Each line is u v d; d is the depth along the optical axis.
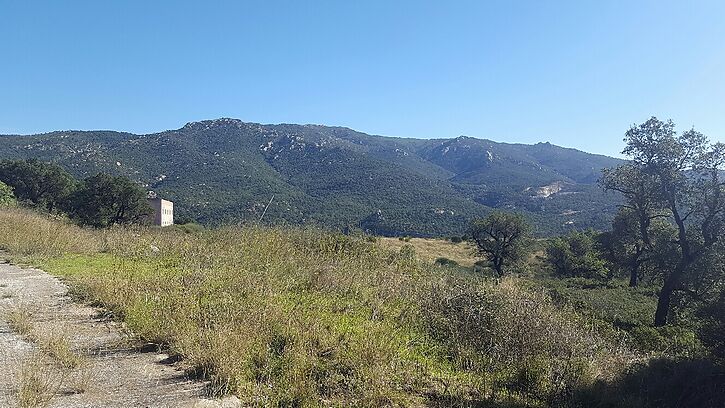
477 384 5.34
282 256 9.64
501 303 7.22
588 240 41.03
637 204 23.36
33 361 4.52
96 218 40.66
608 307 16.98
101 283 7.80
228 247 9.99
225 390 4.23
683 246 19.77
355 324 6.71
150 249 11.46
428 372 5.48
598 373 5.79
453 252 48.00
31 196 45.47
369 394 4.42
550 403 5.11
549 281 25.73
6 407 3.60
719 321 5.96
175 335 5.49
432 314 7.47
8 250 13.16
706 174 19.69
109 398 4.02
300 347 5.19
